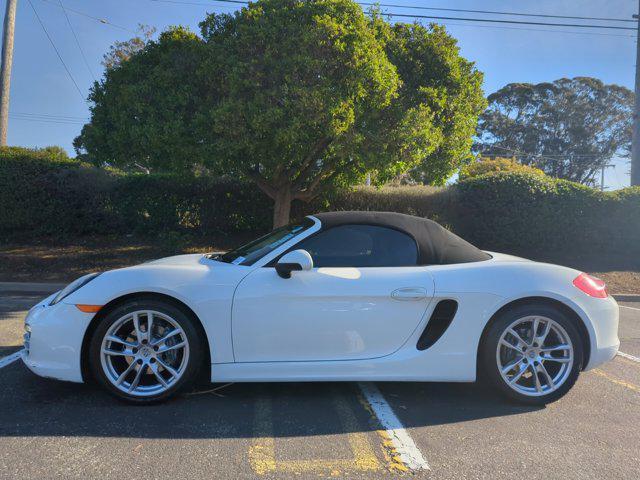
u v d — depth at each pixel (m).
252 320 3.35
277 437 2.96
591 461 2.75
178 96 8.12
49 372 3.31
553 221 12.01
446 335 3.44
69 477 2.47
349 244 3.68
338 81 7.88
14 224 11.64
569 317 3.59
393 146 8.38
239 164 8.64
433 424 3.20
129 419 3.15
